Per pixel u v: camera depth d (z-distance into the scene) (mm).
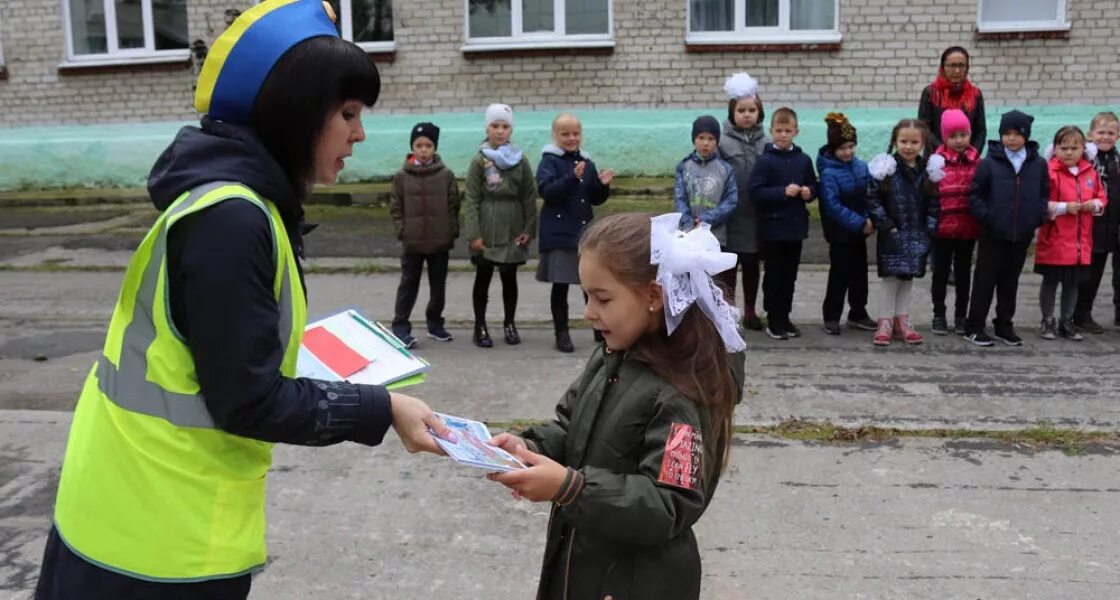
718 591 3289
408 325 6387
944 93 7977
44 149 11844
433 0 11016
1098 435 4648
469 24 11156
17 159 11891
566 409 2182
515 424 4832
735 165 6414
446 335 6418
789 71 10648
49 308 7281
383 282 7996
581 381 2135
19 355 6125
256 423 1718
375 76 1898
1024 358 5988
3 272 8492
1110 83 10305
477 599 3250
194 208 1682
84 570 1789
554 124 6074
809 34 10680
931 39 10422
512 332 6344
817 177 7094
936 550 3564
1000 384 5457
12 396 5336
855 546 3596
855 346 6266
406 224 6191
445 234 6227
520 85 11039
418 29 11086
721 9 10773
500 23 11125
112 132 11883
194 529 1760
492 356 6051
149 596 1763
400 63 11172
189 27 11523
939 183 6359
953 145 6363
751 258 6535
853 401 5148
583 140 10891
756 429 4727
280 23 1812
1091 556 3516
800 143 10648
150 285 1748
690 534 2049
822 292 7699
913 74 10508
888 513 3855
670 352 1923
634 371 1951
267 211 1756
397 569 3438
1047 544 3604
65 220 10695
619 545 1967
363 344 2115
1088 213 6164
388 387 2016
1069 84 10352
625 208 9969
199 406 1758
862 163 6340
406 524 3762
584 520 1818
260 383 1696
